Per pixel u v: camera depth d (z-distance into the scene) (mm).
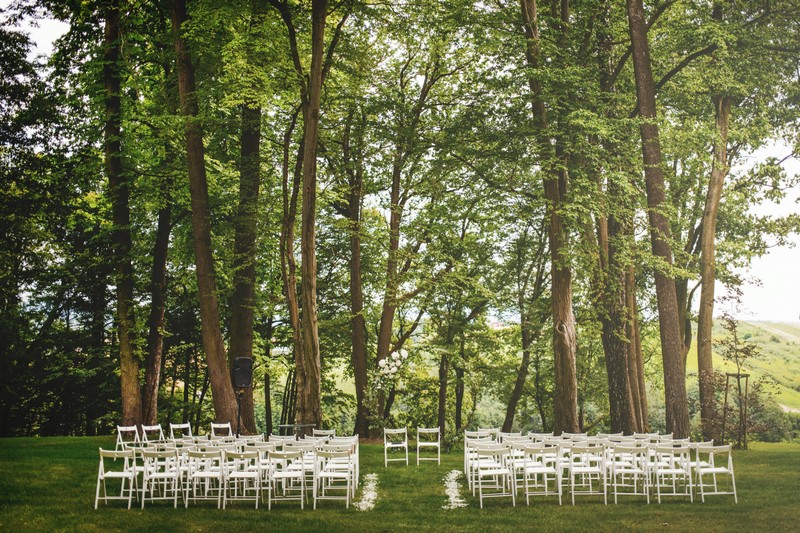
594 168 20750
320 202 27797
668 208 20359
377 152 28328
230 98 21203
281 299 29250
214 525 10438
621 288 22547
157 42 24891
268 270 29969
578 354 32906
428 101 29250
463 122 22141
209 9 20188
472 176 23797
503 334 34562
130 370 22984
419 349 32344
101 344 31031
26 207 28766
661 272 19688
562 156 20812
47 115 27500
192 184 21453
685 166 29000
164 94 24281
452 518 10906
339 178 28047
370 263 31484
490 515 11133
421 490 13992
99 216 29469
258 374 29312
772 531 9586
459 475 15953
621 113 22891
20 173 28500
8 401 30266
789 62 23625
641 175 22828
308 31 23281
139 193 25734
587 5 22156
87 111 25734
